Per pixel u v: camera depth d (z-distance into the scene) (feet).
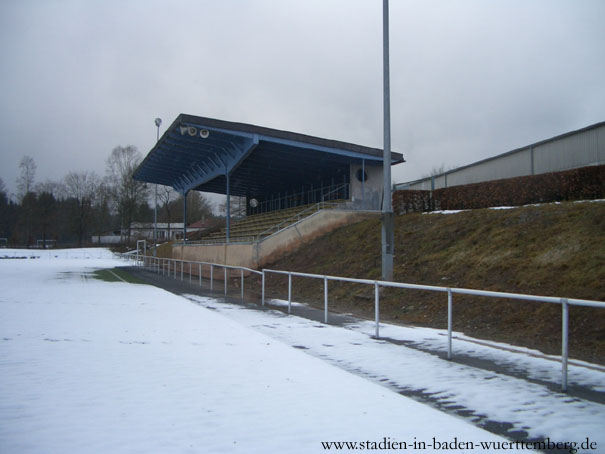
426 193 63.21
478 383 17.13
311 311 37.17
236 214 264.11
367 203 87.71
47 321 29.01
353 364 19.99
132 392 14.64
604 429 12.69
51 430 11.36
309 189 107.76
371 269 47.52
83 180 299.79
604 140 47.78
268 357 19.83
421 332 27.45
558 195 44.04
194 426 11.75
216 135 76.89
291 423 12.09
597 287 25.98
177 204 302.66
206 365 18.34
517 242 37.04
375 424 12.16
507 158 61.98
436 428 12.00
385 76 38.83
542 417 13.60
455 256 40.45
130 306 37.42
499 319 27.81
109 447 10.34
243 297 47.26
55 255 208.23
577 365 17.56
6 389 14.85
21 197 286.25
